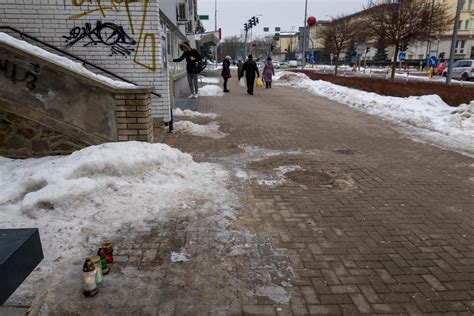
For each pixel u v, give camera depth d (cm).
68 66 530
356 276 315
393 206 461
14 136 535
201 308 271
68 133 538
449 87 1593
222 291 291
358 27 2797
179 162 558
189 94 1568
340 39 3241
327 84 2005
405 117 1059
